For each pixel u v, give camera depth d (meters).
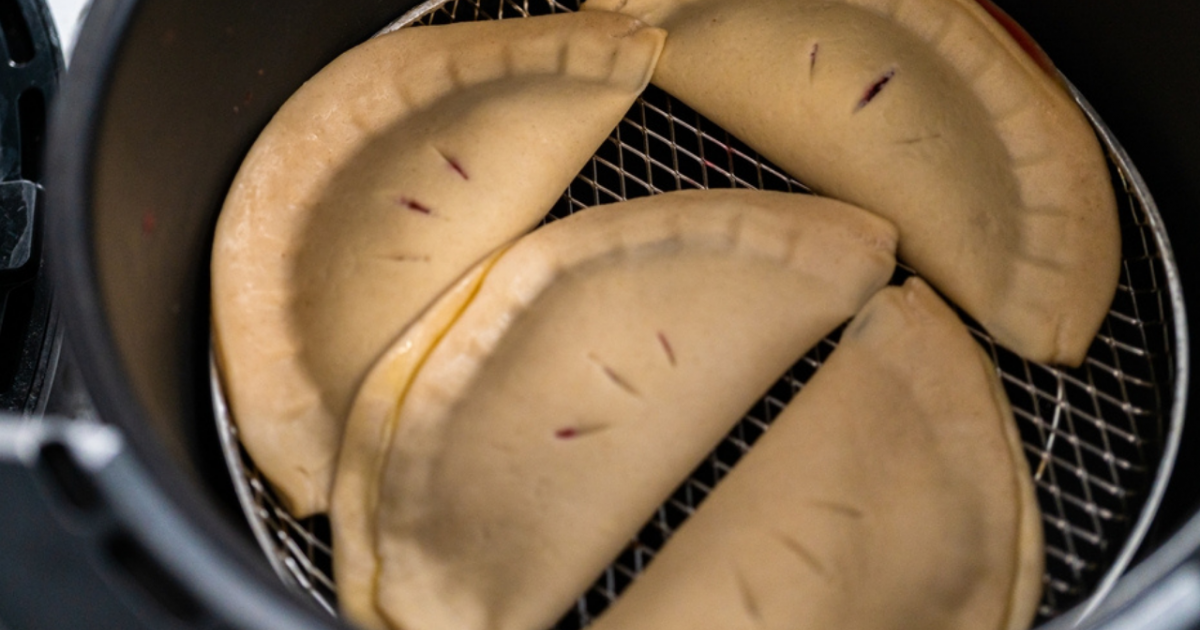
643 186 0.40
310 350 0.37
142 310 0.34
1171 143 0.38
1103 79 0.40
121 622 0.32
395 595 0.35
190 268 0.37
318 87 0.38
